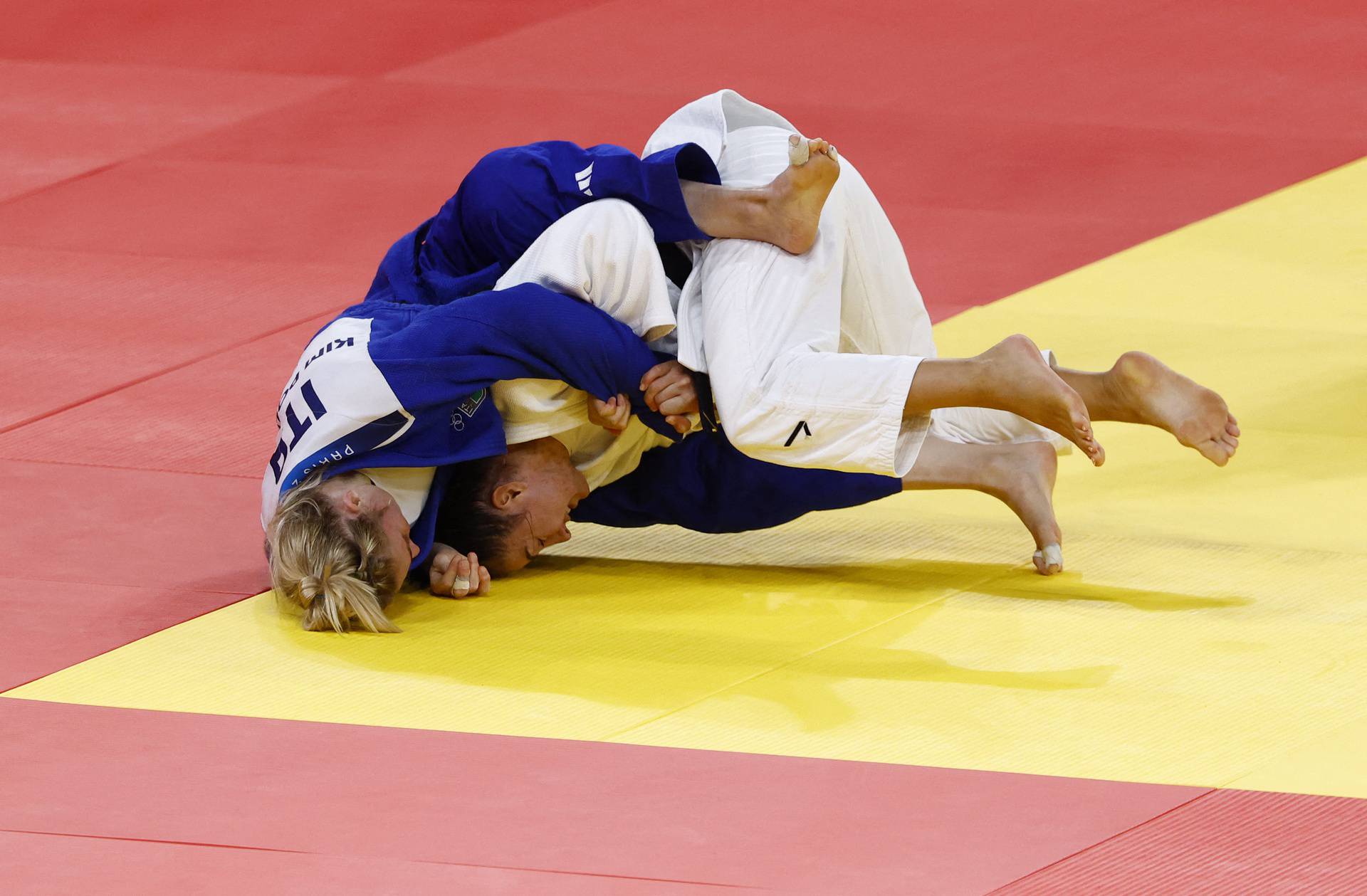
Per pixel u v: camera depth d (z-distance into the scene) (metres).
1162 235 27.62
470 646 15.80
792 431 15.79
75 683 15.27
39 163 33.06
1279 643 15.37
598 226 16.09
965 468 17.17
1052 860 12.31
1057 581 16.81
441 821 12.97
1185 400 15.82
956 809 12.99
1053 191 30.06
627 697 14.81
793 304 16.20
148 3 44.31
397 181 31.70
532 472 16.50
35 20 43.03
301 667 15.48
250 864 12.48
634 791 13.34
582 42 40.56
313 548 15.76
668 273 17.23
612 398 16.12
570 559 17.84
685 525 17.56
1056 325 23.86
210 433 21.05
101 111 36.38
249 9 43.66
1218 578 16.70
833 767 13.62
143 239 28.88
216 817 13.10
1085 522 18.05
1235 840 12.52
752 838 12.66
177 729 14.45
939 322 24.12
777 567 17.45
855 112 34.94
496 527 16.56
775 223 16.19
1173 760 13.59
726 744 14.02
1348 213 28.34
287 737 14.29
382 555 15.87
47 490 19.42
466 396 15.94
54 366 23.38
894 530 18.27
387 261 17.64
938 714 14.39
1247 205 28.91
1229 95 35.28
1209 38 39.25
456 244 17.23
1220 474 19.03
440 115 35.66
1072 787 13.25
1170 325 23.70
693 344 16.27
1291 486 18.66
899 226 28.45
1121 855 12.35
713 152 17.39
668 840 12.66
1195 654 15.23
